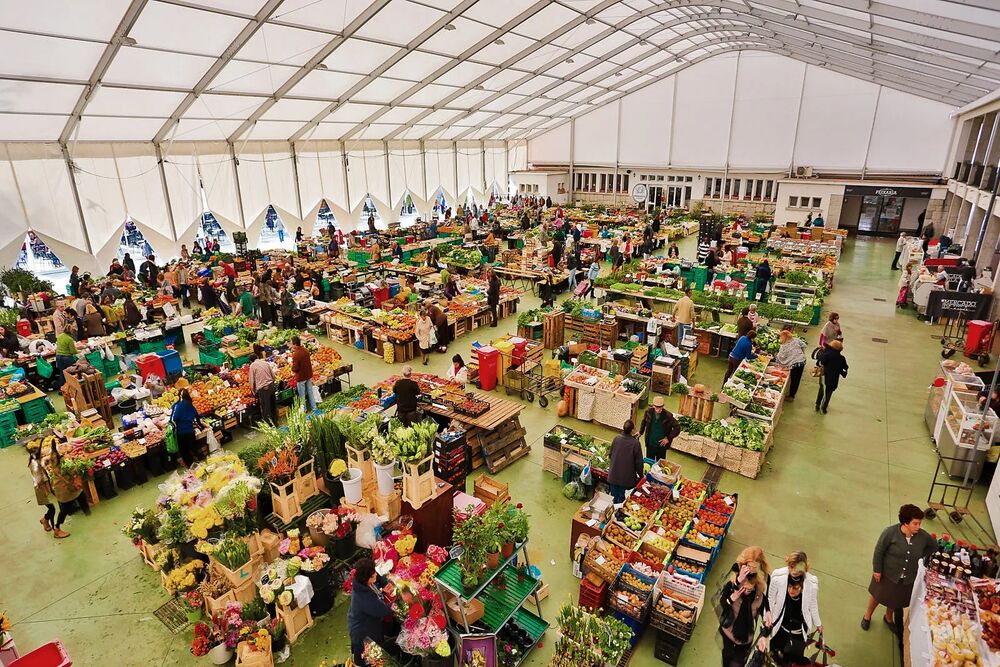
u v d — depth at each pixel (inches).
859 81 1148.5
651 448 323.6
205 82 634.8
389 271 813.2
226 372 450.6
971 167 848.3
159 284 725.9
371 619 207.8
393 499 269.3
